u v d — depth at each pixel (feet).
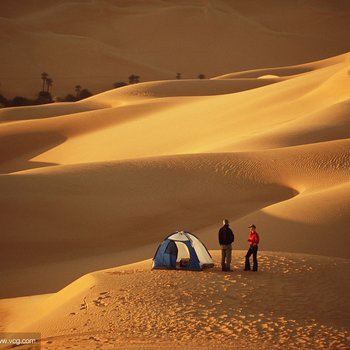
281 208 158.10
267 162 205.57
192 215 180.14
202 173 200.85
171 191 190.49
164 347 57.67
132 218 176.96
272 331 64.69
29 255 159.94
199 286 80.43
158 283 81.82
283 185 194.39
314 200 160.35
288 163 202.69
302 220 149.89
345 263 97.09
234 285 81.20
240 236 146.41
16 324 84.89
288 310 72.79
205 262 92.02
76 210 177.68
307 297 78.02
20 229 168.66
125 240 169.37
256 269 89.10
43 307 88.58
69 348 59.72
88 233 170.40
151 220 177.17
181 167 204.74
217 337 62.18
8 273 149.79
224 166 205.05
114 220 175.63
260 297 76.79
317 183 189.16
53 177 194.18
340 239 141.38
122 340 61.57
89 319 70.03
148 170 202.39
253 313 70.74
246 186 194.70
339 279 86.69
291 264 93.50
